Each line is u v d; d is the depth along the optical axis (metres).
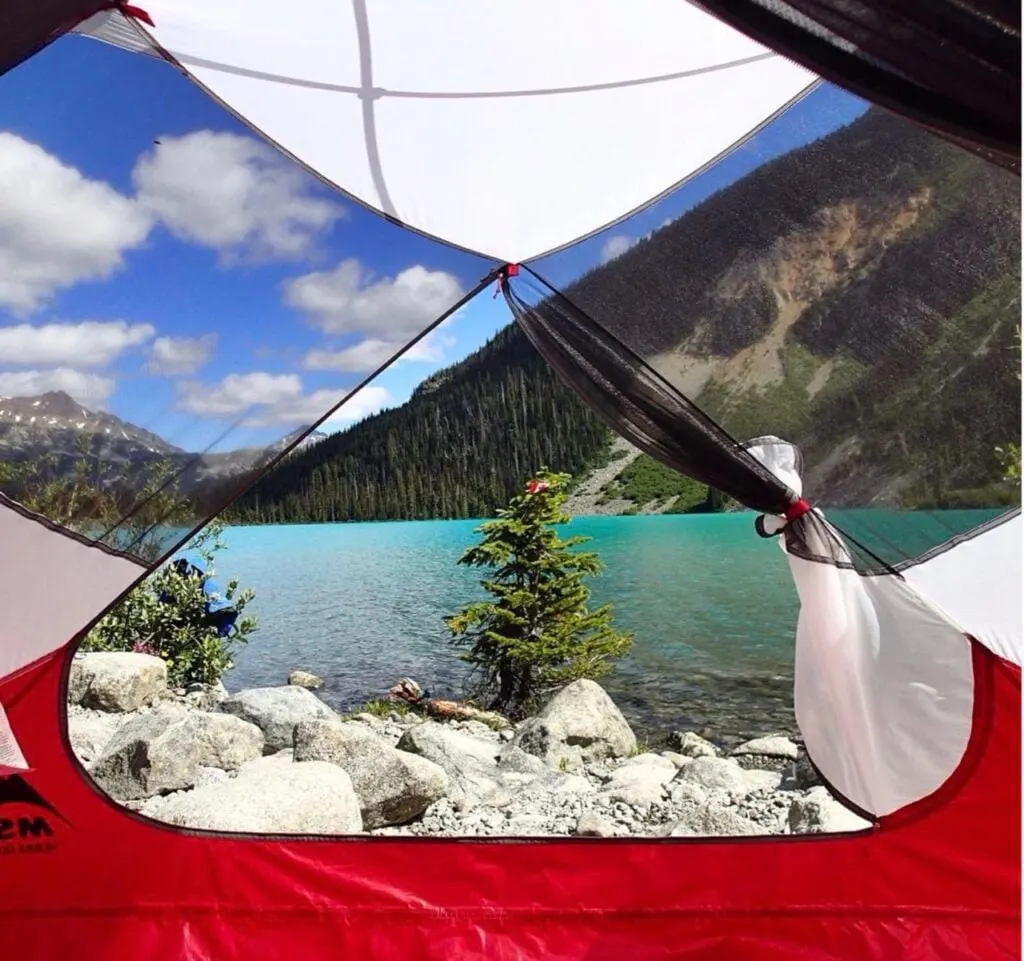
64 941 2.09
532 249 2.35
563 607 5.00
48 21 1.57
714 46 1.89
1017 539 2.03
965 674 2.05
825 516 2.04
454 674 5.52
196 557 5.60
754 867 2.12
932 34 1.21
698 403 2.11
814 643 2.07
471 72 1.96
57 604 2.10
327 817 2.53
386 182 2.16
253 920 2.13
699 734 4.61
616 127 2.10
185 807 2.41
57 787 2.13
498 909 2.13
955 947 2.02
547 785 3.54
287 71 1.93
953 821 2.06
